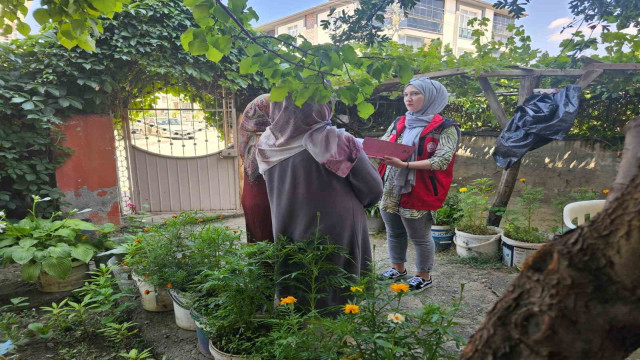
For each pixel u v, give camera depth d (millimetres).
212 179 5645
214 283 1716
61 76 4211
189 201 5586
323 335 1491
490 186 4457
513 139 3756
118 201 4902
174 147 5688
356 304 1610
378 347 1396
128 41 4414
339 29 2059
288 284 2012
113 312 2703
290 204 1967
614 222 548
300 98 1394
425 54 4609
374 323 1527
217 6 1248
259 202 2266
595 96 5324
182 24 4758
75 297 3016
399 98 6320
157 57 4578
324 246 1856
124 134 5168
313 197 1930
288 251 1880
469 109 6609
